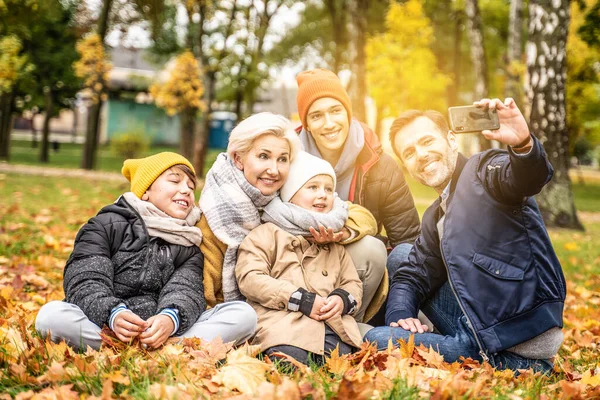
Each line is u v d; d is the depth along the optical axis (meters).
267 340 2.84
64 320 2.72
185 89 19.19
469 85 29.78
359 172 3.80
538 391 2.43
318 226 3.05
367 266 3.22
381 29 26.94
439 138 3.02
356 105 17.58
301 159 3.17
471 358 2.85
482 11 24.80
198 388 2.28
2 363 2.55
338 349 2.84
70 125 66.62
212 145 52.09
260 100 33.50
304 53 32.34
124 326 2.65
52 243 6.55
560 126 12.38
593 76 23.25
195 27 21.69
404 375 2.42
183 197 3.06
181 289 2.89
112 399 2.14
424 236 3.21
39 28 23.31
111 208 3.03
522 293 2.77
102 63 21.47
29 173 19.12
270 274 3.03
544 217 12.41
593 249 9.04
